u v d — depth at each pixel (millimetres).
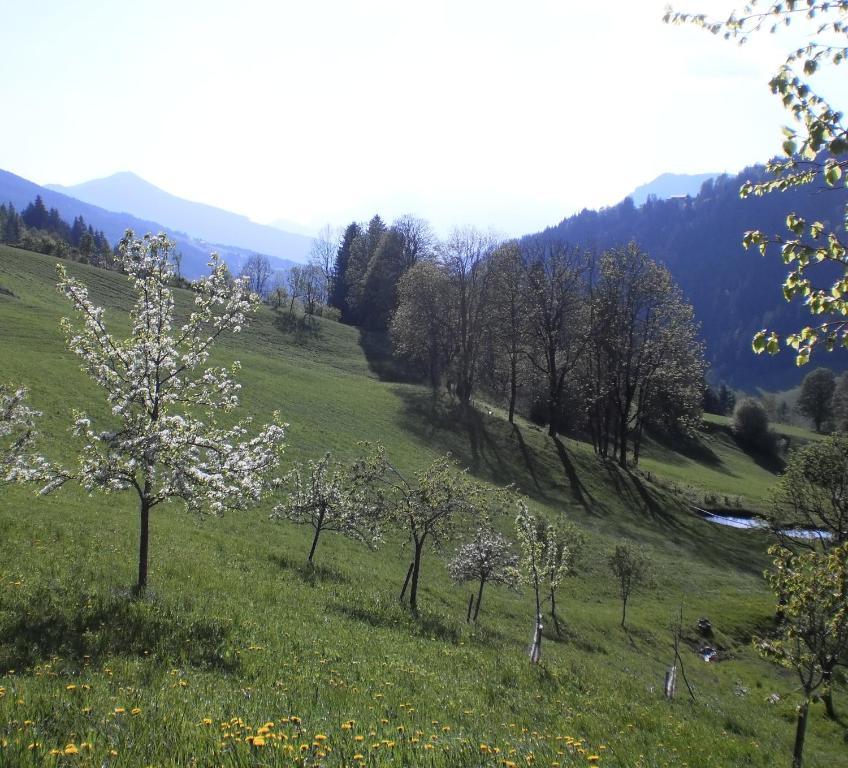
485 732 9531
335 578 26094
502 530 44281
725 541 58188
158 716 7086
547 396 82875
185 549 22422
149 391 14953
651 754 11672
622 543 38656
